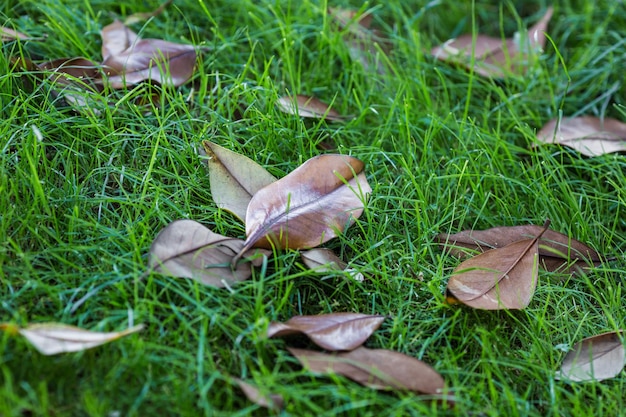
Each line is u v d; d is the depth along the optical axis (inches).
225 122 50.0
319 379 42.2
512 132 54.4
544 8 60.9
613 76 57.1
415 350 44.1
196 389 41.4
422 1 60.5
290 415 40.7
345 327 43.1
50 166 47.1
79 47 52.4
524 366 43.8
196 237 44.0
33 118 48.3
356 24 56.7
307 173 46.1
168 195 47.3
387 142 52.2
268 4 54.9
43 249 44.8
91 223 44.9
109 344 41.6
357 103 52.9
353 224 47.5
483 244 47.5
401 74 55.6
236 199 46.2
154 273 43.1
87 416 40.3
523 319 45.6
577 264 47.5
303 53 56.2
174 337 42.6
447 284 44.9
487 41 58.1
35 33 52.7
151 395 40.9
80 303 42.4
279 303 44.3
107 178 47.1
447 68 56.6
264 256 44.2
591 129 53.2
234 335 43.1
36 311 42.8
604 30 59.2
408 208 49.2
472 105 55.5
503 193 50.9
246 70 51.5
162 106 48.9
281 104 50.7
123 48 52.2
